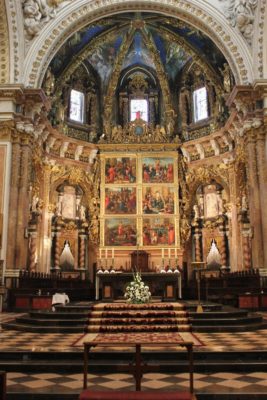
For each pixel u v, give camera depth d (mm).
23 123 19609
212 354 8055
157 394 4637
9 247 18359
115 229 24078
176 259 23172
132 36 23703
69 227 24281
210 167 24547
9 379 7043
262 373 7422
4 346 8773
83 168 25391
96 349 8461
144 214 24172
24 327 11391
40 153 22438
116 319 11508
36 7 20281
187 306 12984
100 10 21297
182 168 25297
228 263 23250
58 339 9773
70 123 25484
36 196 21938
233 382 6746
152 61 26703
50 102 21797
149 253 23656
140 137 25359
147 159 25047
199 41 23094
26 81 20203
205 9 20984
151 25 23641
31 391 6250
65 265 23562
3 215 18344
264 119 18859
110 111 25500
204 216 24438
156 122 27125
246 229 20328
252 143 19375
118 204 24438
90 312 12312
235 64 20453
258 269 18094
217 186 24344
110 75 26609
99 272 20703
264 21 19672
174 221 24062
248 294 16703
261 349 8219
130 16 22719
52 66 22812
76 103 26312
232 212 23188
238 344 8883
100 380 6984
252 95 19562
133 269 22922
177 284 20562
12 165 19109
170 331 10953
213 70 23828
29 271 19578
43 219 23031
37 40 20656
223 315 11992
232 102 20719
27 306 16828
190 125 26031
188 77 26641
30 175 20125
